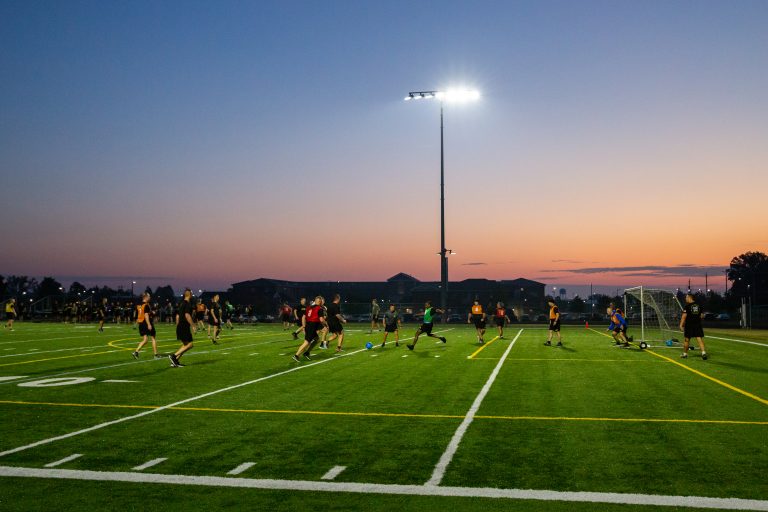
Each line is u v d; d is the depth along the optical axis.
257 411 9.90
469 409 10.06
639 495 5.77
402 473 6.52
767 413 9.69
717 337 31.23
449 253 46.56
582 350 21.53
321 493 5.88
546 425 8.81
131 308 44.53
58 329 36.50
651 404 10.50
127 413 9.72
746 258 131.38
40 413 9.70
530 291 111.00
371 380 13.52
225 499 5.71
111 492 5.91
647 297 26.11
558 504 5.54
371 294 125.25
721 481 6.18
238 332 34.00
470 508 5.45
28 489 5.99
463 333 33.94
